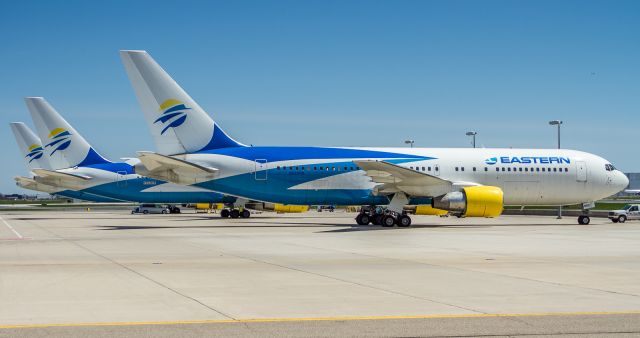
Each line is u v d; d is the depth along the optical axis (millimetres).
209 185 39656
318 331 9641
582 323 10227
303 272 16875
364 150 41406
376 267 18031
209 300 12414
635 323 10227
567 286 14289
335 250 23609
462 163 41750
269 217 65188
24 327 9859
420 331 9648
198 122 39688
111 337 9195
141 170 39281
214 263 19109
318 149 41031
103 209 121562
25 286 14266
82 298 12633
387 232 34719
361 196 40719
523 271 17062
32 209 120062
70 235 32906
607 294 13164
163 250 23734
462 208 37844
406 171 37469
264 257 21016
